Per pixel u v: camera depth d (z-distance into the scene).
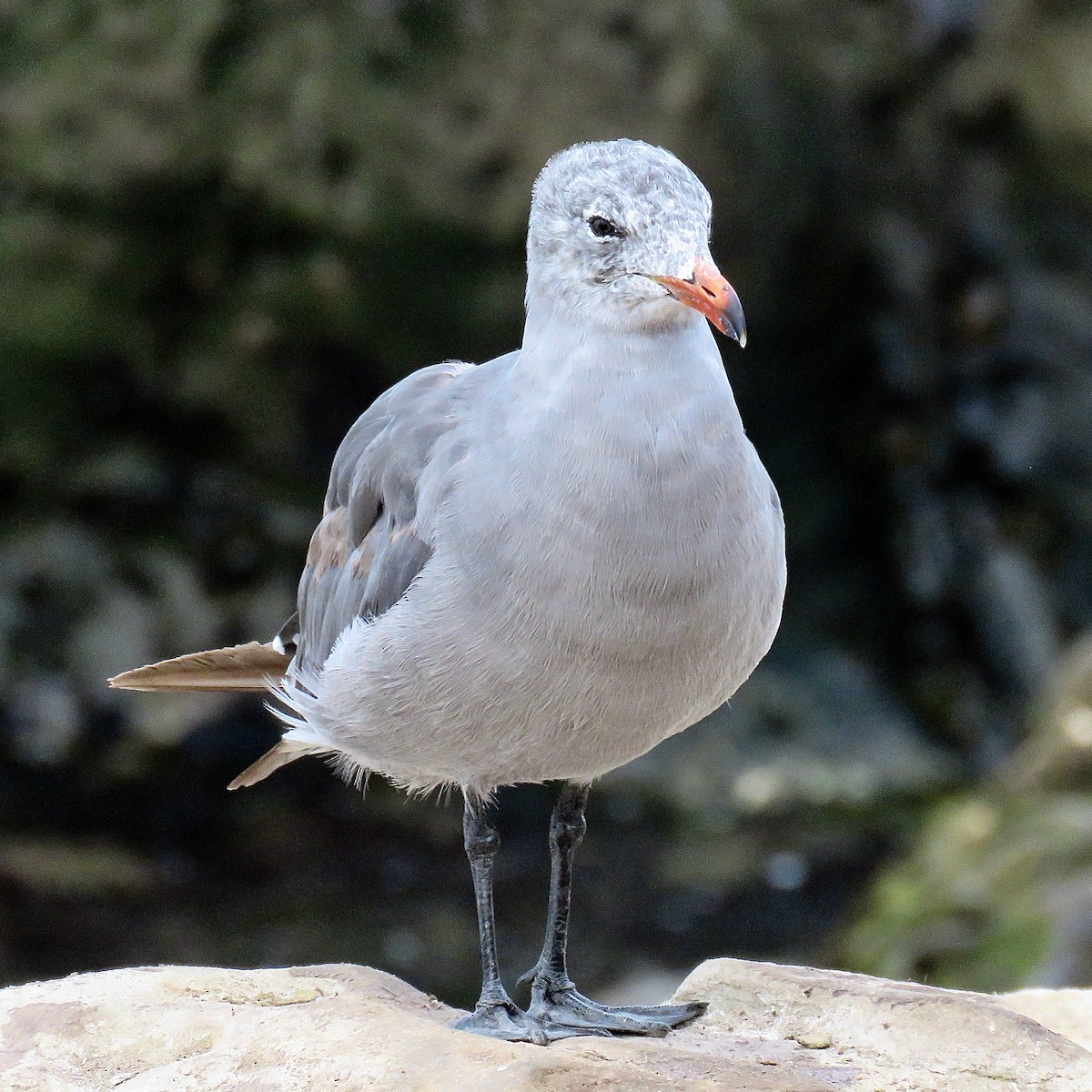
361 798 15.52
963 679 17.81
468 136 16.09
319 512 16.38
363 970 6.22
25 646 14.90
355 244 15.87
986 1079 5.48
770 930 13.88
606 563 5.26
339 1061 5.16
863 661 18.06
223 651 6.67
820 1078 5.48
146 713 14.96
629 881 14.66
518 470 5.35
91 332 15.59
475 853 6.02
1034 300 18.62
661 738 5.82
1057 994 6.36
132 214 15.66
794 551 18.39
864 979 6.16
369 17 16.06
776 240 17.81
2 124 15.65
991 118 19.08
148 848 14.62
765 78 17.50
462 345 16.45
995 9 19.31
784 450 18.55
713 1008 6.10
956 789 16.59
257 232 15.85
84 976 6.06
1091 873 11.47
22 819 14.53
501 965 13.14
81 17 15.89
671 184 5.38
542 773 5.86
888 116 18.70
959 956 11.32
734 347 17.97
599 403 5.29
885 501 18.44
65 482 15.62
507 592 5.36
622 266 5.30
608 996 12.77
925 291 18.42
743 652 5.67
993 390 18.42
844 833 15.54
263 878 14.33
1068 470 18.23
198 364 15.90
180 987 5.91
